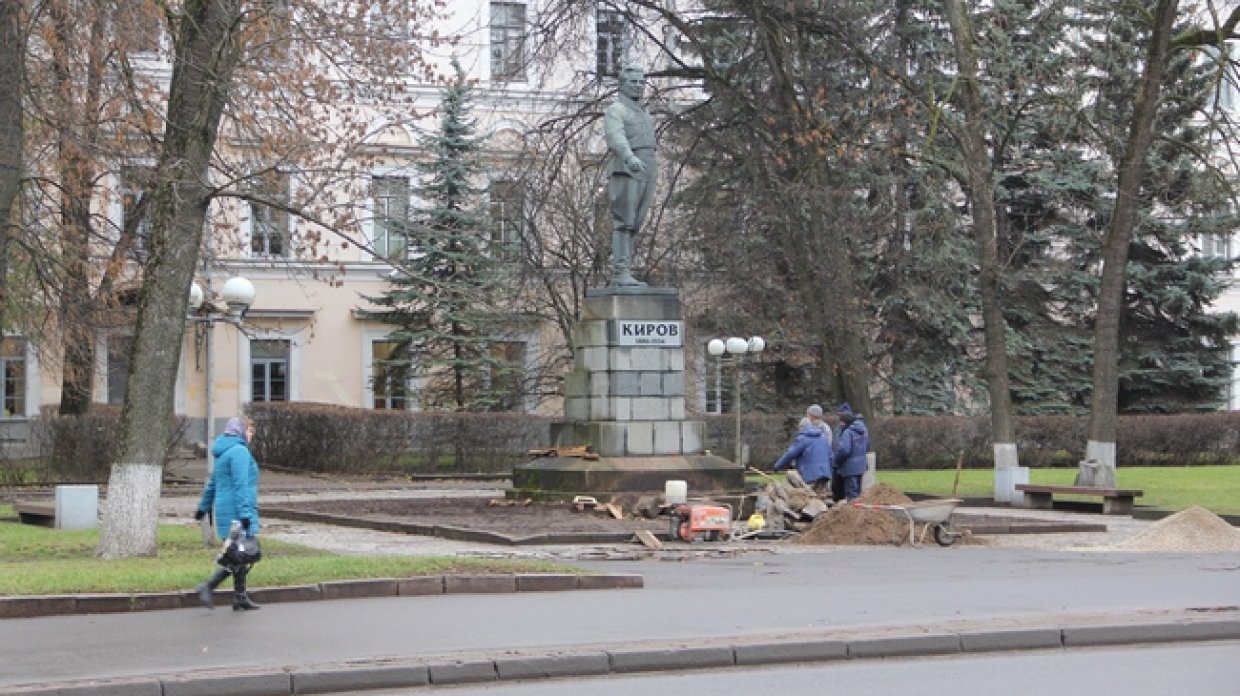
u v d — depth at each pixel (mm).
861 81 36375
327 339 50062
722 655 11898
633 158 26406
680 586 15914
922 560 18969
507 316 43938
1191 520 21344
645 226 40000
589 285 40719
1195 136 43812
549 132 37469
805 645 12148
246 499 13688
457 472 40562
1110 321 31297
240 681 10648
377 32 27031
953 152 39406
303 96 26172
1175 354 50031
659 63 37312
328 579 14867
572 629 12859
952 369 47531
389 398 48250
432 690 10953
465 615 13609
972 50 32406
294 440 40750
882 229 42438
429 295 43750
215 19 18734
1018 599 14930
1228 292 57594
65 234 29344
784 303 42094
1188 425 46312
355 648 11883
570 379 27078
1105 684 10961
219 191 18609
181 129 18500
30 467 36188
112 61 27266
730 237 38375
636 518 23672
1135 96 33969
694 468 25594
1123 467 45500
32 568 15992
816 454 23984
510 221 39969
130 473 18047
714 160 37125
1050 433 45688
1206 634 13289
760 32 34250
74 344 31953
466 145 43875
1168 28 30531
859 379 36062
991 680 11172
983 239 32500
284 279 49250
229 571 13773
